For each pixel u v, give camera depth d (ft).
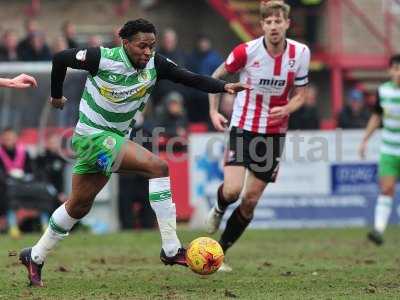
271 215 155.53
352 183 155.84
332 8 209.67
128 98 71.56
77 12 224.94
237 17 209.97
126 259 102.06
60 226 74.90
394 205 157.48
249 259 102.58
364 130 155.22
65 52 70.49
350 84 213.25
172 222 73.00
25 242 124.06
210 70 180.24
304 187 155.43
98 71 70.74
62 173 150.00
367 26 213.66
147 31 69.56
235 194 85.97
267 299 68.85
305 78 87.30
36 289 75.05
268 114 87.35
